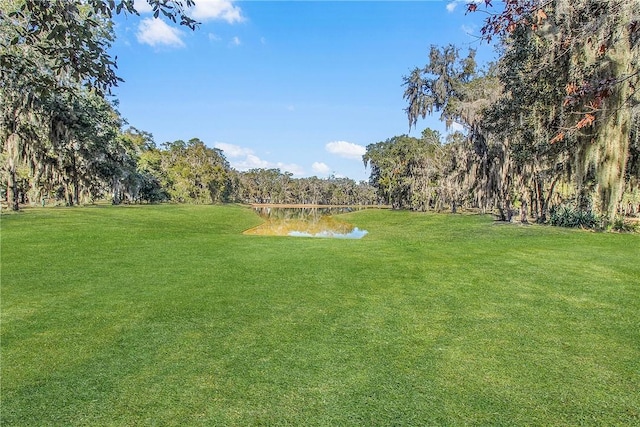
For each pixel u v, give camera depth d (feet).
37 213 64.18
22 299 16.38
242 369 10.43
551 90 46.19
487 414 8.43
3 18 10.72
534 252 28.14
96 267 22.67
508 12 14.26
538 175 64.03
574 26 28.63
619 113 33.60
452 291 17.87
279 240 35.27
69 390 9.37
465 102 73.20
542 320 14.10
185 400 8.96
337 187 341.21
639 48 29.71
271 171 342.23
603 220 50.55
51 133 76.02
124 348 11.70
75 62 10.26
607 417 8.33
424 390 9.39
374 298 16.78
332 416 8.38
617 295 17.15
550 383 9.71
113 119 108.06
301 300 16.47
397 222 109.19
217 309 15.25
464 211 133.39
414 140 173.37
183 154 226.38
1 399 8.98
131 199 161.48
